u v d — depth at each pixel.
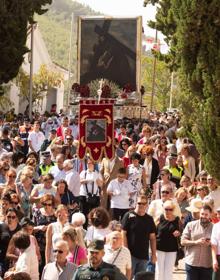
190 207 28.70
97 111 36.34
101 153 36.19
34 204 29.94
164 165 43.00
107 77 101.19
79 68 101.25
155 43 81.00
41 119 68.56
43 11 70.50
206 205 26.33
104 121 36.25
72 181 35.19
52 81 125.69
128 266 23.38
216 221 29.03
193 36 36.53
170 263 26.86
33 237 24.16
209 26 36.12
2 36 66.19
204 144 37.34
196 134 38.34
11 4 66.06
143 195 26.12
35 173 36.81
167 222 26.84
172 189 31.39
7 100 102.31
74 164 37.81
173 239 26.80
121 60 100.88
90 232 25.03
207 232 26.19
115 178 34.84
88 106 36.38
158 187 33.56
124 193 33.25
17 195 27.41
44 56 144.25
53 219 27.17
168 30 48.88
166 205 26.80
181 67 38.03
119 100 92.12
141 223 25.98
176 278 29.88
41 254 25.88
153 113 101.81
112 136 36.19
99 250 19.19
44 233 26.00
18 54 67.44
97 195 35.94
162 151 43.44
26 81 106.69
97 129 36.22
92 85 99.19
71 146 43.28
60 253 21.70
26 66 127.44
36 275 23.08
